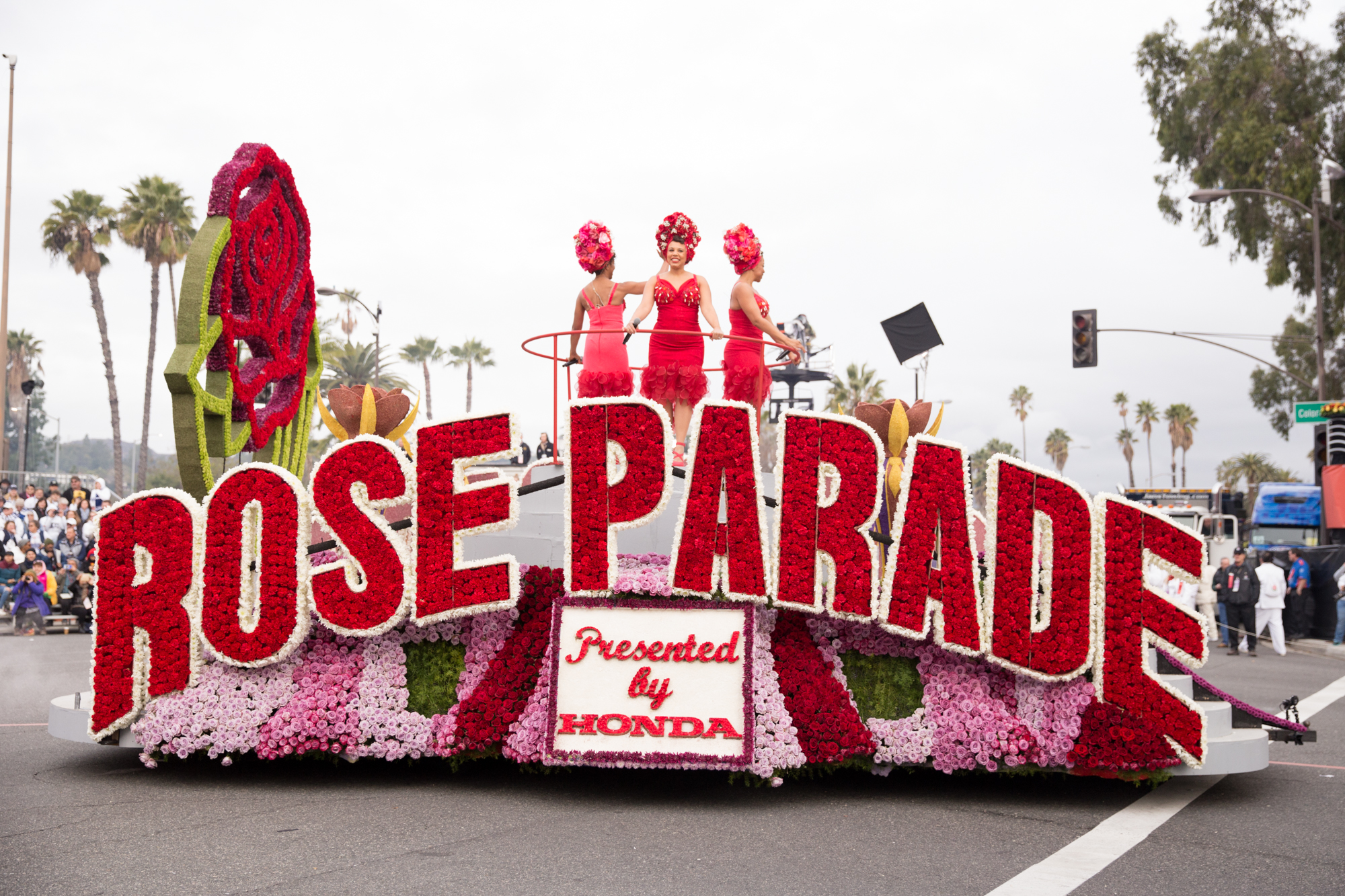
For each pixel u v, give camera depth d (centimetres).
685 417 940
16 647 1723
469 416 742
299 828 623
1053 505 741
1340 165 3416
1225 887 532
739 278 956
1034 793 756
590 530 722
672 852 581
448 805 691
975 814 688
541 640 746
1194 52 3644
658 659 710
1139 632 729
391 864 548
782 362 973
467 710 734
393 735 738
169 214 4594
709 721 700
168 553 756
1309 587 2481
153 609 753
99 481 2602
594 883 519
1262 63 3444
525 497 934
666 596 727
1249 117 3422
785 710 718
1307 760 910
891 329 953
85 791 723
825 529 732
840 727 721
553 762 704
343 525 739
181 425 862
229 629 744
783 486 734
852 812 688
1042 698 735
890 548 743
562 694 710
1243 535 4197
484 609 731
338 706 743
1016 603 731
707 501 723
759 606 734
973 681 738
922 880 535
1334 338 3625
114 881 514
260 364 1052
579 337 1002
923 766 762
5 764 818
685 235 951
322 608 737
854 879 535
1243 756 727
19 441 8769
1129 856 589
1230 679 1595
